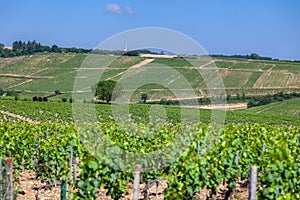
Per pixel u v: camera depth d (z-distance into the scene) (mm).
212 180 10250
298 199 9938
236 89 75125
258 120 44219
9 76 101312
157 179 10805
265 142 14586
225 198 11195
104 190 12148
